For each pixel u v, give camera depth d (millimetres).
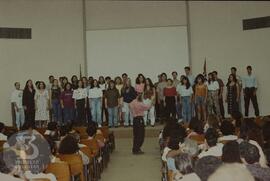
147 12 14312
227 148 3398
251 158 3258
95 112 12430
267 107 13211
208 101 12438
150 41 14273
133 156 9375
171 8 14242
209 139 5074
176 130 6516
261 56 13336
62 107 12312
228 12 13844
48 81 13969
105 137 9039
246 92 12961
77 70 14195
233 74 12781
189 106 12258
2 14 13531
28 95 12047
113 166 8422
